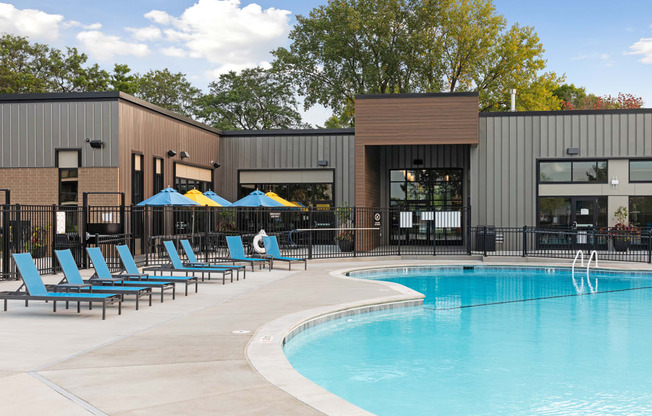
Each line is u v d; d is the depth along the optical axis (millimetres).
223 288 12398
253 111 48344
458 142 22328
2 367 5695
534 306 11500
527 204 23016
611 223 22750
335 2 37844
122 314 9016
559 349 7844
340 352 7605
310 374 6551
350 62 39312
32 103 19625
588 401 5629
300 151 26688
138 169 20500
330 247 24781
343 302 10258
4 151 19781
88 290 9711
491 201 23109
